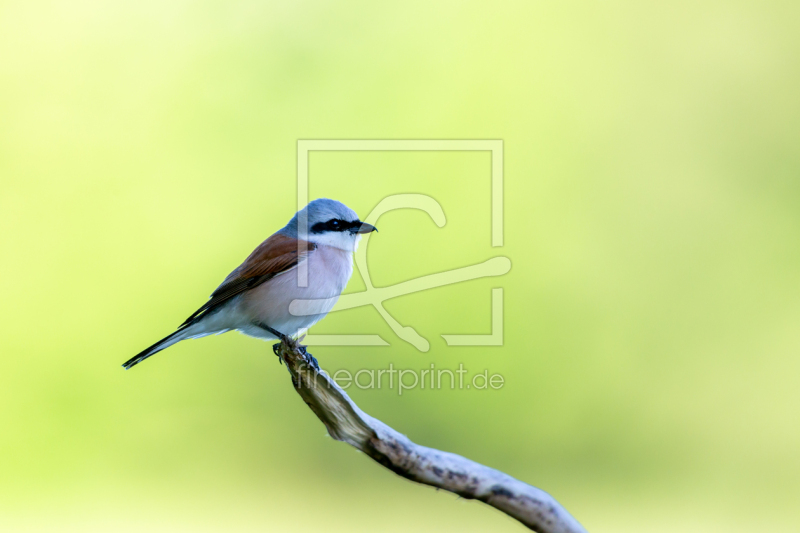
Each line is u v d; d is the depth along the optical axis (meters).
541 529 4.35
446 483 4.35
